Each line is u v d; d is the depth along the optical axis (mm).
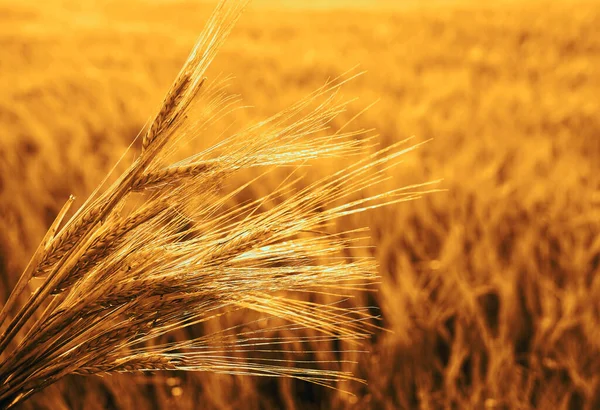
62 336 1035
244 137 1044
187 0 29703
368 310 2602
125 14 25297
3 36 15797
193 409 2082
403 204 3574
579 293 2588
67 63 10781
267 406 2137
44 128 5707
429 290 2688
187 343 1100
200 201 1054
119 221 1014
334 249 1078
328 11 22266
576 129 5664
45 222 3684
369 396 2092
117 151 4961
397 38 13797
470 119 6004
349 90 7645
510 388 2102
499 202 3598
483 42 12789
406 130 5305
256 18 19438
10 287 2801
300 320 1110
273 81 7980
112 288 1016
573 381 2162
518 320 2504
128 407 2023
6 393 1014
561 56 10664
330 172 4043
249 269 1056
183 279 1025
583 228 3318
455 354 2197
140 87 7906
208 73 8820
